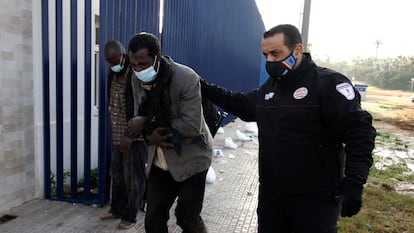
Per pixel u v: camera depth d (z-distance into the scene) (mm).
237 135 8828
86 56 3990
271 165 2137
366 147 1822
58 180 4250
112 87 3543
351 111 1877
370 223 4266
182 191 2596
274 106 2117
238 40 11758
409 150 9711
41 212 3924
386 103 32656
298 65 2037
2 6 3611
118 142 3592
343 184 1853
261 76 19094
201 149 2584
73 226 3635
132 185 3564
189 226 2564
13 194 3961
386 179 6406
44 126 4160
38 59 4062
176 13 5777
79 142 5254
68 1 4781
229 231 3758
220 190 5016
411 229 4184
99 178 4117
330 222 2059
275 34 2016
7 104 3777
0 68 3658
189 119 2400
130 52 2330
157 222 2629
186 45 6457
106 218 3807
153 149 2619
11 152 3881
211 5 8180
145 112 2523
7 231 3484
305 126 2002
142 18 4680
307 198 2072
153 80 2430
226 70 10227
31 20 3934
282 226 2281
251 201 4641
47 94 4109
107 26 3969
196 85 2449
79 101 5215
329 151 2023
